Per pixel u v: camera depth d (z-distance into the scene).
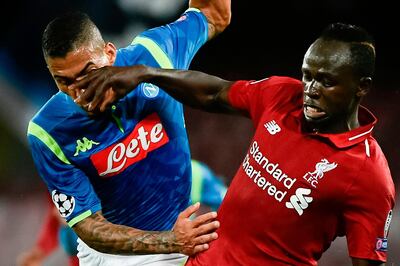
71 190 16.16
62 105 15.71
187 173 17.45
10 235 38.53
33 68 49.25
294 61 53.00
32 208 40.84
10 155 45.19
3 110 47.19
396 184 39.75
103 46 15.17
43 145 15.80
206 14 18.25
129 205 17.05
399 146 43.69
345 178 13.47
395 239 35.12
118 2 46.22
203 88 15.41
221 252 14.62
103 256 17.62
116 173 16.48
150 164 16.75
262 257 14.26
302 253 14.14
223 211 14.74
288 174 13.81
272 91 14.67
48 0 48.72
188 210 14.73
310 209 13.75
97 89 14.59
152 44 16.67
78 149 16.00
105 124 15.95
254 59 53.53
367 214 13.55
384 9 51.88
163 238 14.93
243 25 55.03
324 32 13.59
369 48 13.50
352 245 13.78
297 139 13.90
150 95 16.27
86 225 16.05
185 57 17.38
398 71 50.38
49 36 14.70
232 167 44.38
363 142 13.72
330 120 13.59
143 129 16.41
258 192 14.14
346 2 52.59
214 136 46.50
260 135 14.37
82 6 47.41
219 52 54.28
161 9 46.06
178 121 16.95
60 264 34.88
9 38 49.44
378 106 47.34
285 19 54.53
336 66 13.12
